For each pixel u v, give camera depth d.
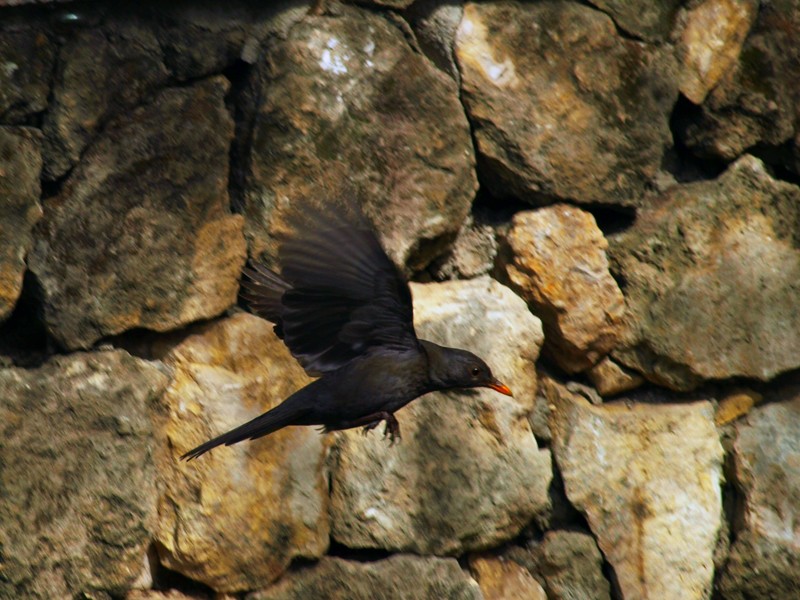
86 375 7.71
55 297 7.59
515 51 9.23
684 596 9.56
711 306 9.80
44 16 7.59
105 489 7.70
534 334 9.21
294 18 8.48
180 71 8.03
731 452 10.02
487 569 9.06
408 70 8.80
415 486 8.73
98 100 7.74
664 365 9.72
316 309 6.04
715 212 9.91
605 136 9.47
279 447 8.30
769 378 9.97
